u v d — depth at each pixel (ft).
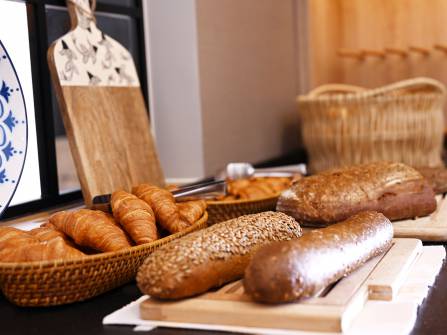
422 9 8.98
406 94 7.27
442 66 8.95
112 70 4.45
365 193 3.85
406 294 2.63
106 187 4.10
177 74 5.67
